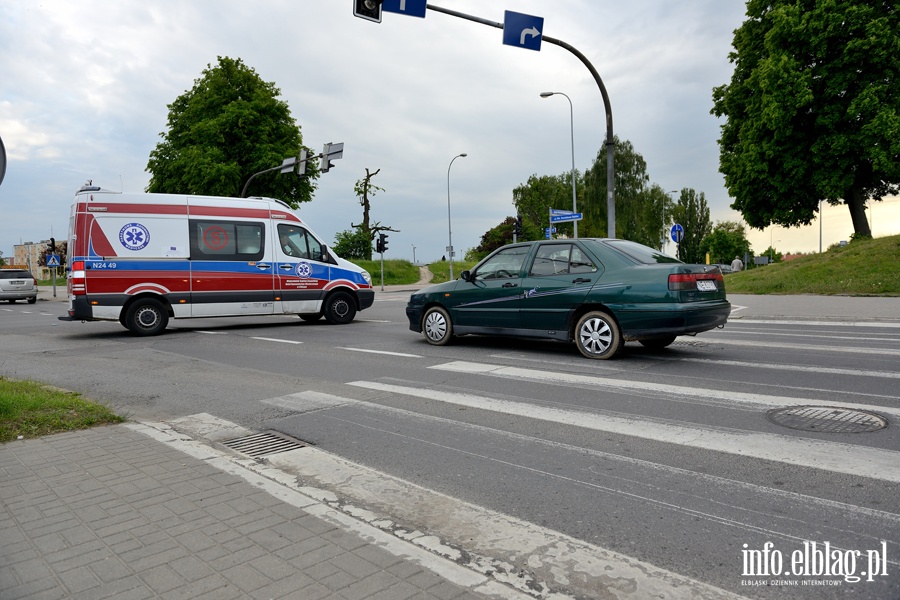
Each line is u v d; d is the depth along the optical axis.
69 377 8.34
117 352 10.91
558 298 8.73
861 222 30.83
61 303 33.97
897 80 27.31
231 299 13.91
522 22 13.78
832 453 4.30
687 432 4.96
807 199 30.61
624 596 2.67
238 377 8.14
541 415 5.65
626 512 3.53
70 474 4.09
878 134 27.19
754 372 7.29
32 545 3.08
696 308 7.82
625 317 8.11
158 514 3.43
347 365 8.83
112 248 12.88
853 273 20.88
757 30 31.55
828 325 12.74
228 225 13.95
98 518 3.39
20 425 5.19
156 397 7.01
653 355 8.72
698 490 3.79
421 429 5.38
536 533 3.31
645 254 8.61
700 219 85.25
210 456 4.47
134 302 13.14
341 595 2.58
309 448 4.96
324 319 17.11
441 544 3.18
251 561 2.88
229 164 36.34
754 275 25.02
